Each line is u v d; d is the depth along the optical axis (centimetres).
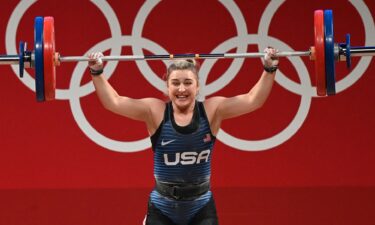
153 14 1474
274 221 1480
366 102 1484
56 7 1467
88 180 1475
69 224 1472
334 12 1479
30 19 1470
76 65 1472
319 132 1480
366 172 1486
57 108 1470
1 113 1465
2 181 1467
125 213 1479
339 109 1481
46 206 1473
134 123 1477
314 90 1479
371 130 1484
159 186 1001
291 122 1480
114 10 1470
